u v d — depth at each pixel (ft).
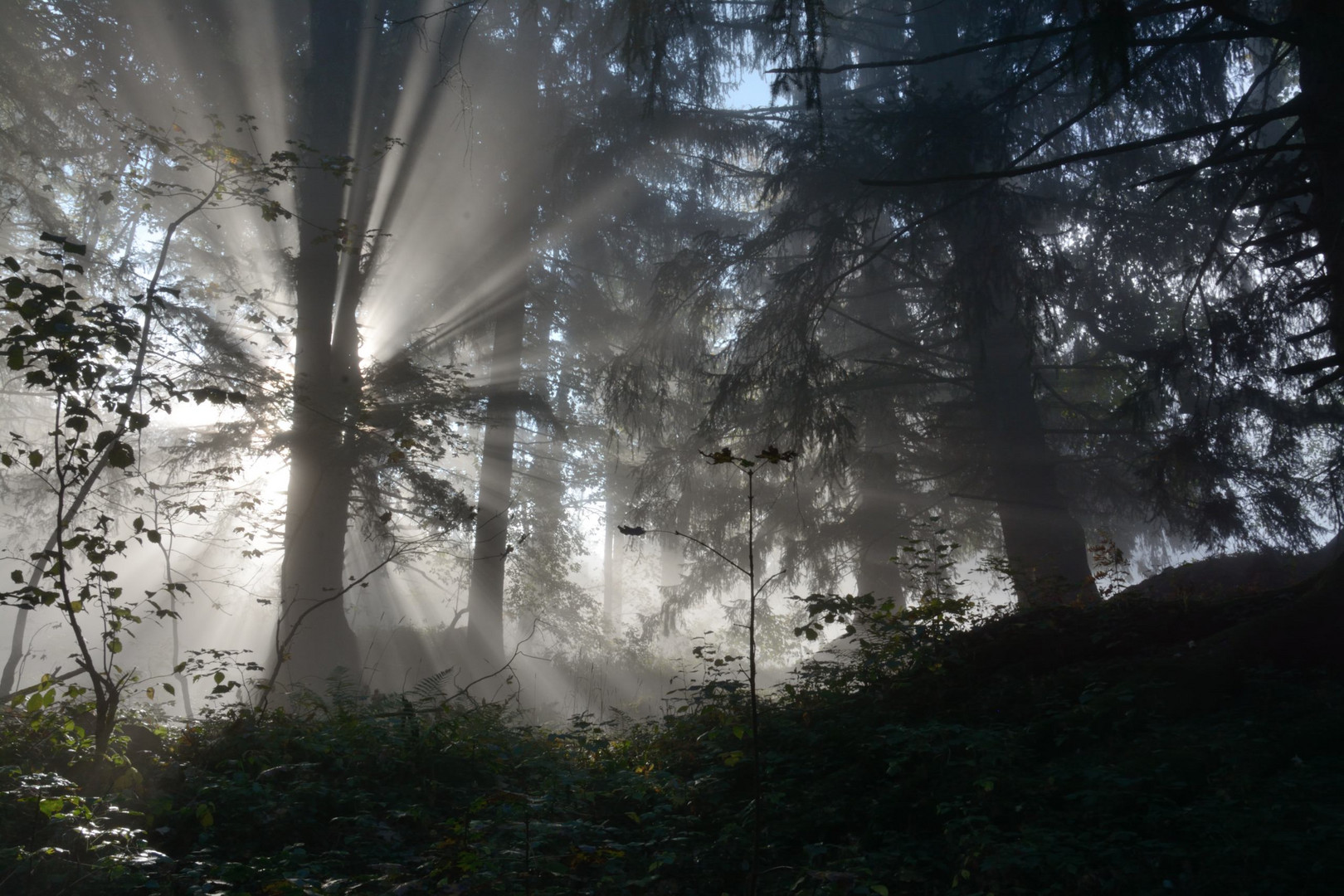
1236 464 38.99
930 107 40.50
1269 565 33.17
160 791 17.15
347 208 49.75
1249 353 30.50
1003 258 39.40
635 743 24.93
